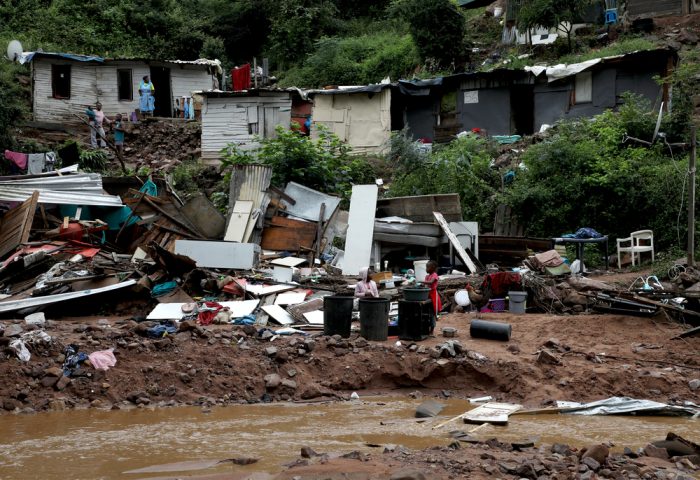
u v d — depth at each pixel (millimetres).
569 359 12633
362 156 29453
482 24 43281
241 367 12227
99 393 11453
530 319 15305
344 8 57781
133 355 12172
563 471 7496
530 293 16703
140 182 23219
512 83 30875
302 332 14094
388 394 12211
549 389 11805
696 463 8352
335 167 25266
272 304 16203
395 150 27422
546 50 36000
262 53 54500
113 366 11883
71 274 16750
